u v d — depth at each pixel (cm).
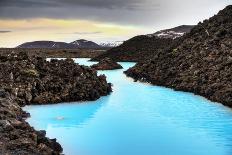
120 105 3944
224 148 2553
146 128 3044
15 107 3266
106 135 2855
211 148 2558
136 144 2628
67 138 2759
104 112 3616
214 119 3316
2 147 2111
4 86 3834
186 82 4878
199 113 3550
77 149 2511
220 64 4691
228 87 4056
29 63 4381
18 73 4128
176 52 6003
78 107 3803
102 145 2605
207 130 2983
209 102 4056
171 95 4550
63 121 3256
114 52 11069
